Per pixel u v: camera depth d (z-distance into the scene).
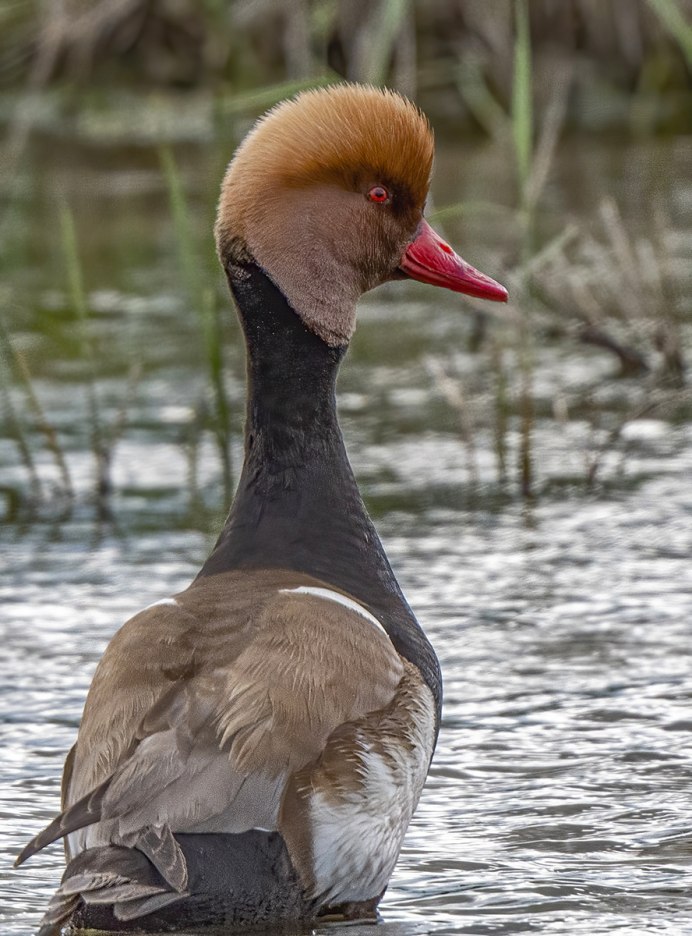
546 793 9.48
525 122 15.52
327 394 9.22
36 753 10.05
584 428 16.92
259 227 9.17
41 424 15.38
